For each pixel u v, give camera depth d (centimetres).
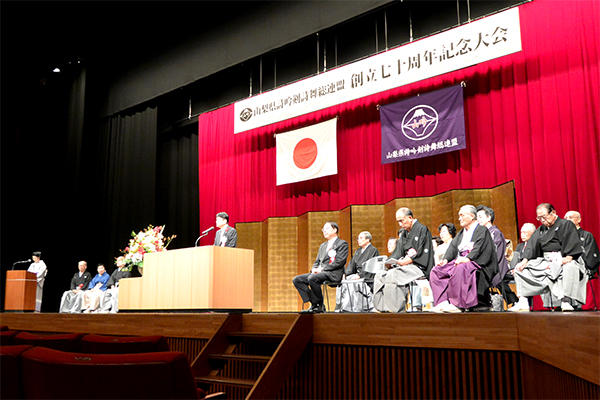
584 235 603
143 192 1208
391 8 973
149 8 1101
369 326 390
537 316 271
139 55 1244
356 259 684
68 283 1227
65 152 1291
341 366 407
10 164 1249
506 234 738
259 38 1021
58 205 1277
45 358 162
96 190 1294
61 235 1252
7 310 861
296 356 399
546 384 269
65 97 1316
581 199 703
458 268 468
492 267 475
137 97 1230
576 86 729
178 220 1281
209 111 1196
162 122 1318
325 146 985
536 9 785
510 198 731
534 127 763
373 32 1009
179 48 1159
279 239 985
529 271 543
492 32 770
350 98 907
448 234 579
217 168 1162
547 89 756
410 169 895
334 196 988
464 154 839
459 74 861
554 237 548
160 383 156
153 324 516
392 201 852
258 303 1002
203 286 525
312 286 577
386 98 938
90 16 1109
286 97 991
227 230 677
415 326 370
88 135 1295
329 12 929
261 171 1098
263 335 436
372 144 948
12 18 1084
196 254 540
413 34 952
